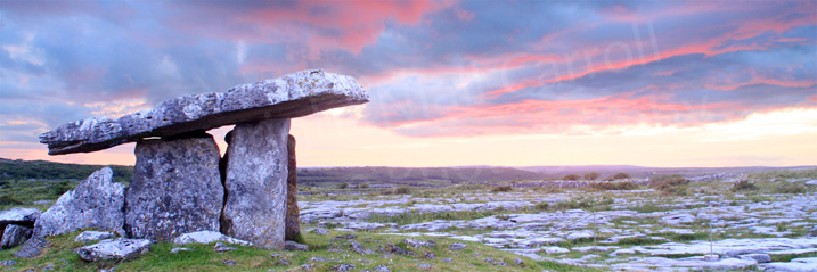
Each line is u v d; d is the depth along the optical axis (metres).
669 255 21.92
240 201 17.39
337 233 22.12
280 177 17.66
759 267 18.97
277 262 15.13
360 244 18.31
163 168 17.91
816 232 27.11
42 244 16.55
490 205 44.28
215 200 17.55
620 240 26.00
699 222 32.28
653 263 20.22
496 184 86.69
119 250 15.00
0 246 17.33
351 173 100.56
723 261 20.05
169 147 18.05
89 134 17.23
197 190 17.66
